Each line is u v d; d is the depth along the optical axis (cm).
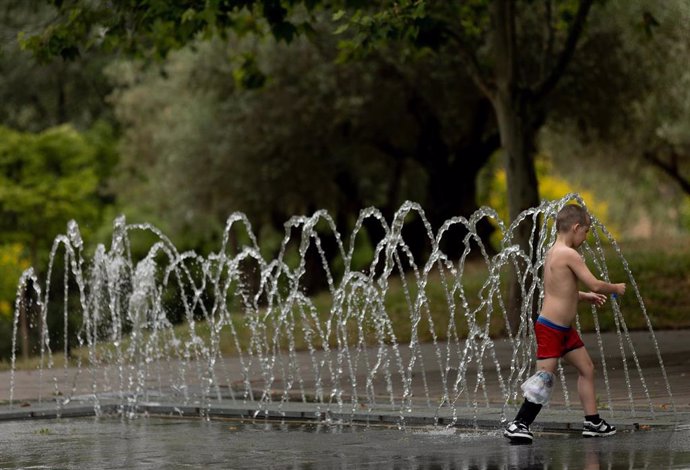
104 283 4506
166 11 4566
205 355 5175
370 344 5447
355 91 7725
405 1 4259
